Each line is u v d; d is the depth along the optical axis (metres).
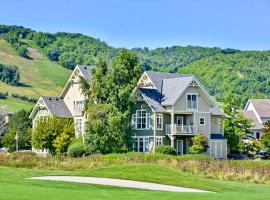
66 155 69.31
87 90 73.06
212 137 82.06
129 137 72.44
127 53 74.25
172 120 77.25
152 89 80.00
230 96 88.94
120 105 72.25
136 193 30.31
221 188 37.50
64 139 74.38
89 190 31.59
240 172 47.41
